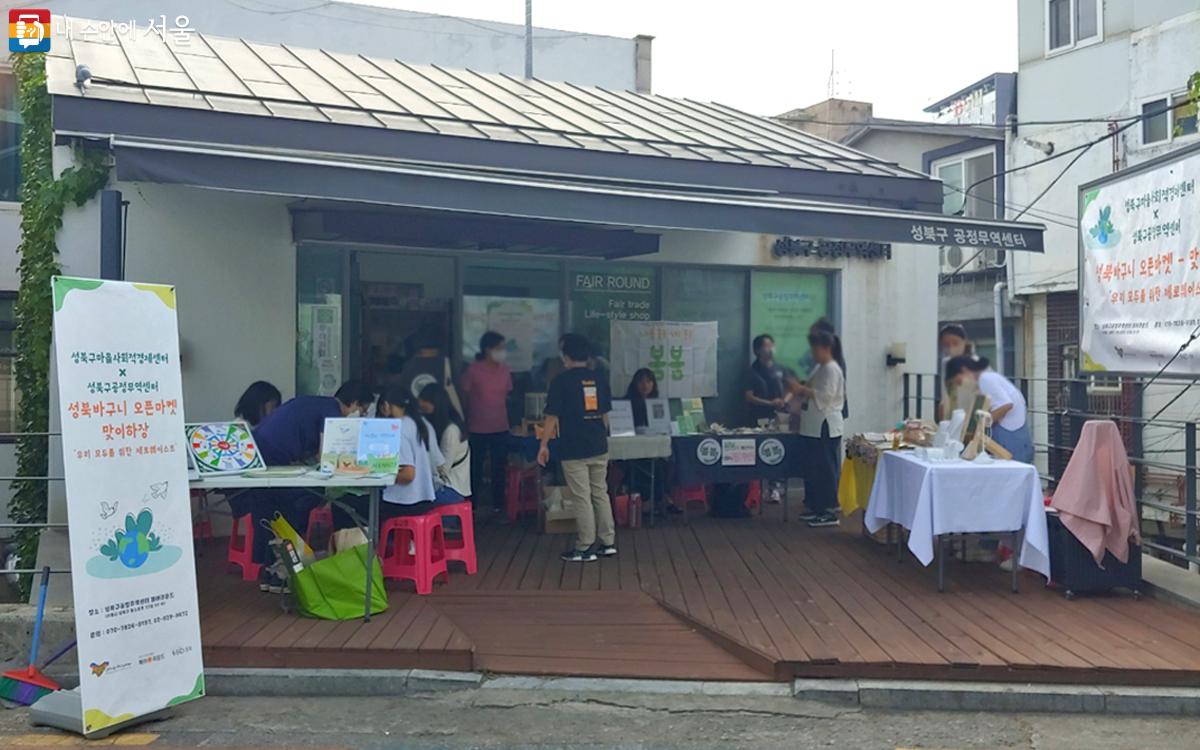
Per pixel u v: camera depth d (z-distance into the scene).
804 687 5.46
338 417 6.91
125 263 8.35
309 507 7.31
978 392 7.91
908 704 5.41
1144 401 16.03
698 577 7.40
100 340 5.06
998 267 19.52
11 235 10.74
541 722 5.22
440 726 5.18
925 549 6.84
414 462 7.00
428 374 9.33
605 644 6.07
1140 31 17.12
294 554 6.44
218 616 6.35
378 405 7.44
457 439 7.70
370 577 6.31
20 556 8.58
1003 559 7.62
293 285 8.86
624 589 7.07
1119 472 6.80
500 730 5.13
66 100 7.34
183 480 5.42
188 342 8.54
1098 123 17.64
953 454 7.26
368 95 9.48
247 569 7.29
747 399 10.75
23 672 5.72
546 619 6.45
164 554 5.28
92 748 4.90
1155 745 4.95
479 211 6.65
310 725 5.20
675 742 4.98
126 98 7.69
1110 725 5.21
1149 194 7.82
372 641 5.86
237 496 7.05
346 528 7.18
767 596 6.88
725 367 11.01
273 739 5.02
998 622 6.30
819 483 9.38
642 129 10.28
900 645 5.82
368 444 6.39
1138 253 7.96
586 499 7.91
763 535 8.95
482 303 10.01
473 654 5.75
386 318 9.59
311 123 7.96
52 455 8.19
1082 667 5.46
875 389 11.42
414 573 6.96
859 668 5.55
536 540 8.67
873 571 7.60
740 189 9.15
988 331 19.91
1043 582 7.29
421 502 7.05
